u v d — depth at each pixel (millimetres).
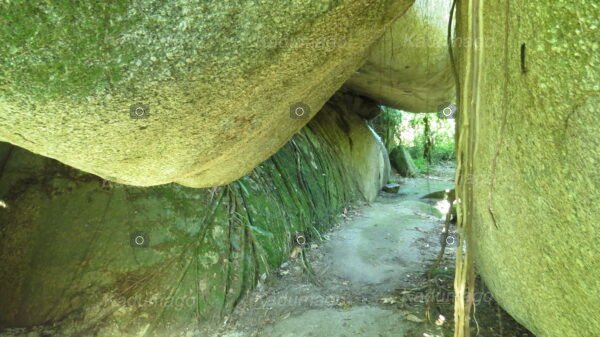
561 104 1508
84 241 4902
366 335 4223
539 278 2066
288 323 4574
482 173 2346
